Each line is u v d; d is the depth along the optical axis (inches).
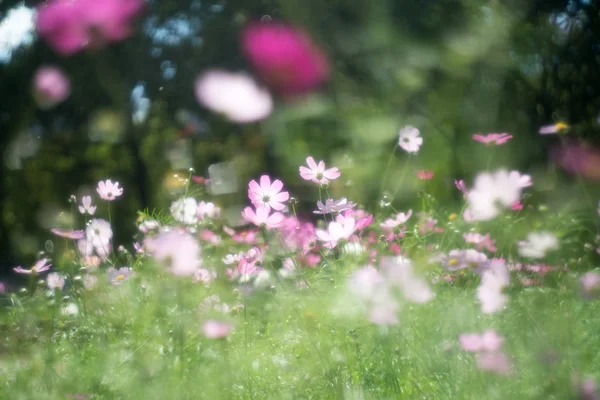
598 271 130.2
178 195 154.3
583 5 220.5
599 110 216.4
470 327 114.5
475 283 126.2
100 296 131.0
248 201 217.3
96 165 402.6
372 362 113.3
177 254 114.8
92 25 139.2
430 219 145.8
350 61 172.4
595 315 117.8
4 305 135.9
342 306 120.0
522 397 104.9
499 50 169.2
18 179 409.4
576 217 147.9
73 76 334.0
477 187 130.0
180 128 289.6
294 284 129.0
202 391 110.2
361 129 160.2
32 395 111.5
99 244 142.4
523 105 181.8
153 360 114.0
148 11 326.6
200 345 116.7
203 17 330.6
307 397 110.3
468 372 108.4
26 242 186.1
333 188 154.1
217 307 124.5
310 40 166.9
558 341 109.7
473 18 171.6
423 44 167.2
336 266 128.0
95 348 120.4
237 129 270.5
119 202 326.3
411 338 115.6
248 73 305.4
